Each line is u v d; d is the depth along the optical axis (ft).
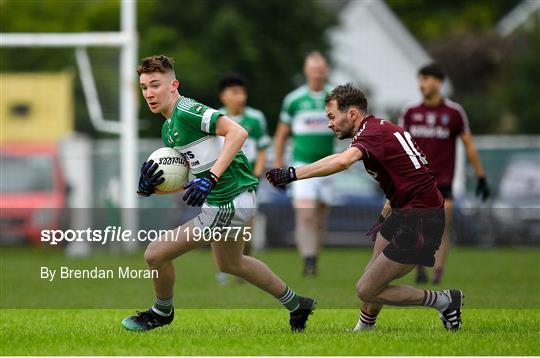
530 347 74.33
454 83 437.17
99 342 77.51
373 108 388.16
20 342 78.18
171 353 71.72
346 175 223.10
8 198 213.05
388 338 78.95
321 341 77.41
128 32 193.16
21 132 261.85
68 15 365.61
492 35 441.27
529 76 385.70
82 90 297.94
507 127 392.68
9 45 193.16
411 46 424.87
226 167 75.61
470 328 86.69
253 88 297.74
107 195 225.97
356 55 419.95
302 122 149.69
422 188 80.84
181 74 295.07
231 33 298.15
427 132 131.44
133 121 192.65
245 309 105.29
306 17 309.42
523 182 241.35
